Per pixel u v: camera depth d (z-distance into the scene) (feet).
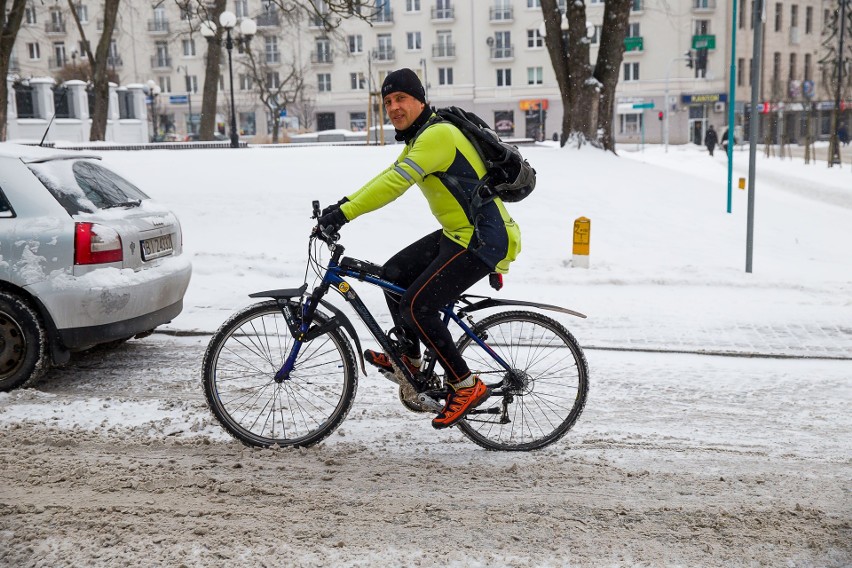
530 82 215.10
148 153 58.23
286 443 15.39
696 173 97.96
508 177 13.96
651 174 56.75
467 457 15.14
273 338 15.62
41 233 18.39
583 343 23.75
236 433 15.44
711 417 17.58
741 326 25.70
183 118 226.58
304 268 33.96
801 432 16.66
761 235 42.50
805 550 11.48
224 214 43.32
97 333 18.67
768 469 14.65
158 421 16.65
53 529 12.01
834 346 23.36
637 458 15.15
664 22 208.54
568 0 66.90
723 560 11.18
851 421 17.34
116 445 15.51
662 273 33.14
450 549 11.43
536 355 15.42
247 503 12.98
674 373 20.92
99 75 92.43
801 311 27.53
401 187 13.41
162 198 45.78
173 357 22.08
